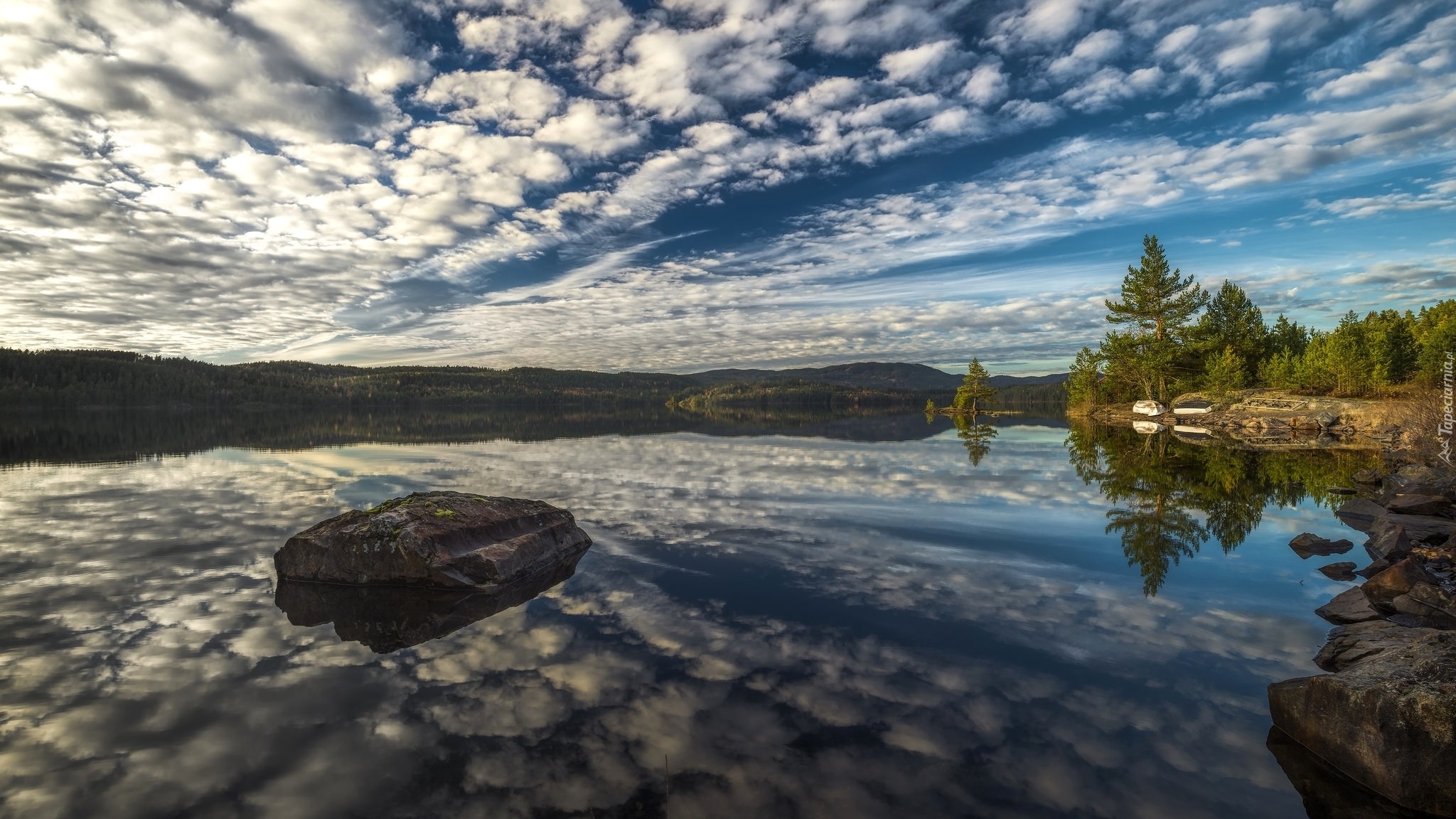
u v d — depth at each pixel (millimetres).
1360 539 11930
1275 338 72375
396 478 20469
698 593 8797
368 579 9289
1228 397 56812
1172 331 66250
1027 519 13727
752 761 4652
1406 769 4320
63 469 23516
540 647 6902
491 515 10789
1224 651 6793
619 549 11297
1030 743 4957
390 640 7180
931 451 29906
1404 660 5012
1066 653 6707
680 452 30156
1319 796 4410
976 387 106000
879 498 16359
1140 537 12047
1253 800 4348
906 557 10641
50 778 4484
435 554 9266
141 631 7504
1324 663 6418
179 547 11656
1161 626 7516
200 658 6656
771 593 8766
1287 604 8297
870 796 4262
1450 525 11484
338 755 4758
